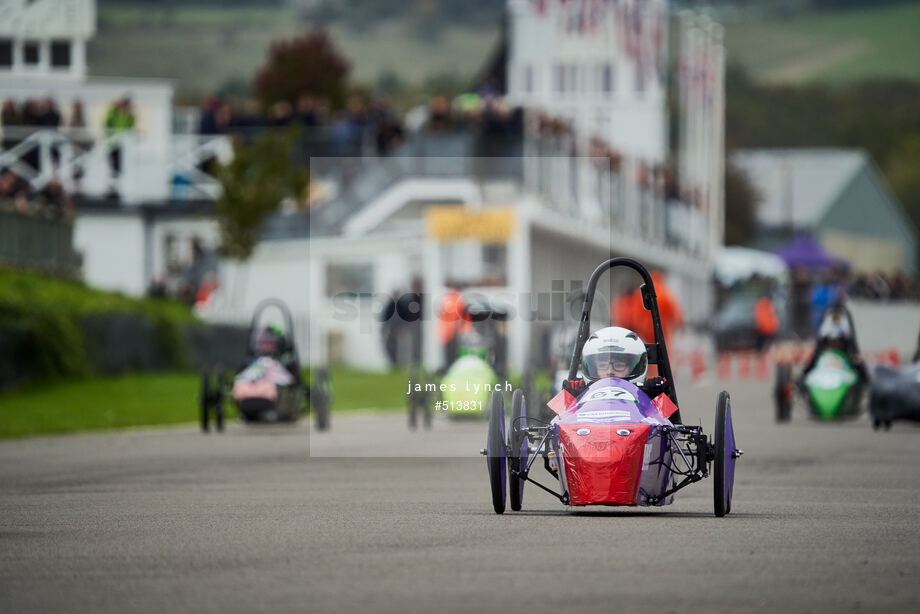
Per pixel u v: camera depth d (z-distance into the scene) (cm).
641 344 5134
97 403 11231
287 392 9469
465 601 3288
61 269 14362
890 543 4231
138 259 17650
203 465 7306
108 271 17638
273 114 18088
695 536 4362
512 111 17038
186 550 4131
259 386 9375
